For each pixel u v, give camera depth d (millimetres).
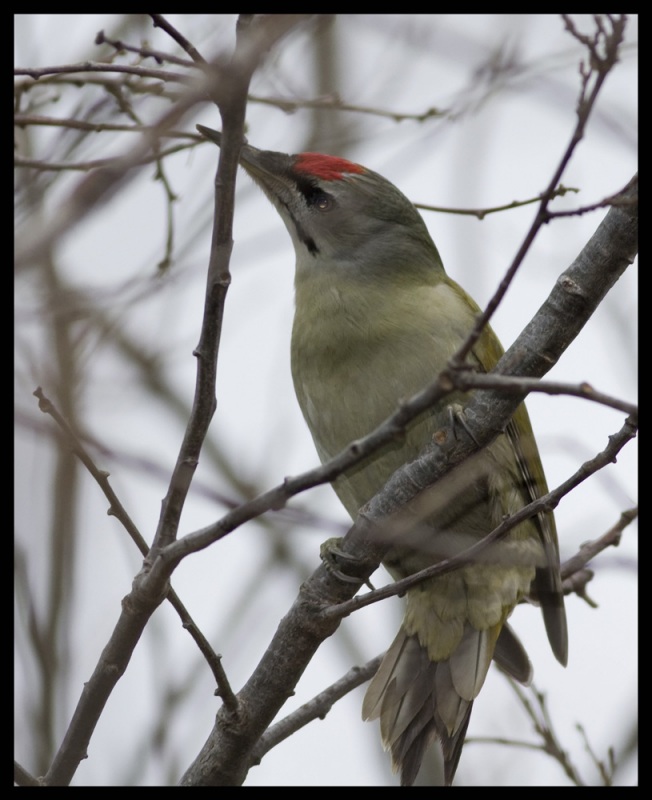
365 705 10016
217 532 7168
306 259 11242
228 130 6770
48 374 9320
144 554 7777
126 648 7828
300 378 10969
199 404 7418
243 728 8602
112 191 7020
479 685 10297
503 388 6320
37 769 10984
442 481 8859
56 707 11281
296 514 7188
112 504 7688
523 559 10500
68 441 7426
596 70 6316
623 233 8055
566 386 6246
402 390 10383
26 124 9633
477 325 6336
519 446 10797
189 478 7582
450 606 10539
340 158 11570
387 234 11164
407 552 10383
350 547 8875
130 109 9898
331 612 8516
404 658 10484
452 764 9984
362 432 10547
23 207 9094
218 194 6992
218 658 8258
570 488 7996
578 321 8273
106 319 9969
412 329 10453
